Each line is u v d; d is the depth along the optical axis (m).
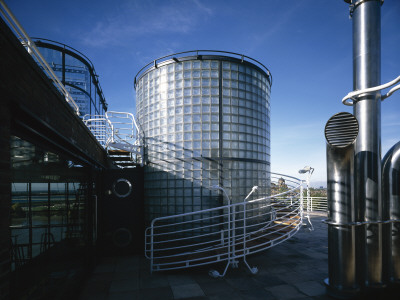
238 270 5.88
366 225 4.50
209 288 4.96
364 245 4.49
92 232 6.25
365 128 4.64
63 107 3.45
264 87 8.12
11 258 2.52
